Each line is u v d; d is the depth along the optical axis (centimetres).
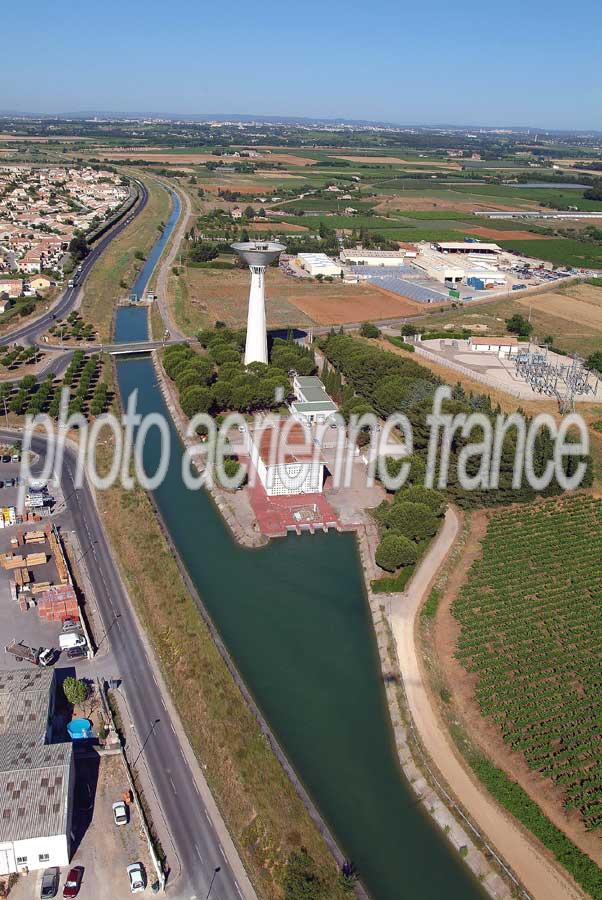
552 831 8688
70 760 8456
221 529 15025
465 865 8419
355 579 13712
